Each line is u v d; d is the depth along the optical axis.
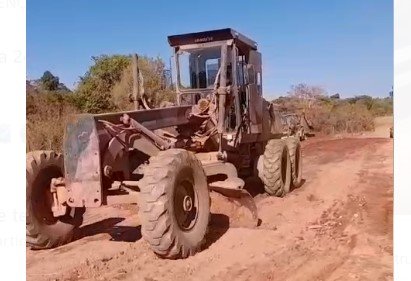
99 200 5.36
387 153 16.59
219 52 8.04
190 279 4.66
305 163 14.88
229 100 7.69
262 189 9.59
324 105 31.42
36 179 5.82
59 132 11.94
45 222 5.91
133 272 4.88
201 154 7.13
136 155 6.23
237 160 8.32
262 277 4.68
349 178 11.03
